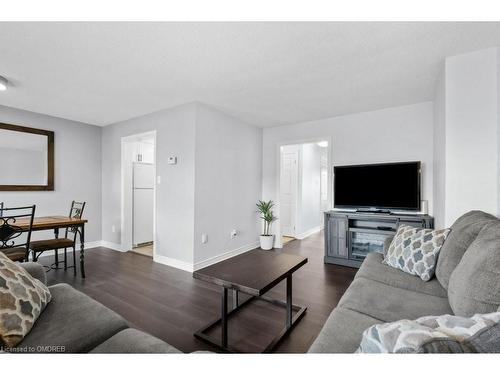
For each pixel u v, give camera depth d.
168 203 3.53
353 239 3.50
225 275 1.76
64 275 3.05
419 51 2.08
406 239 1.94
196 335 1.79
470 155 2.04
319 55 2.16
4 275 1.16
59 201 4.07
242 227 4.23
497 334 0.57
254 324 1.97
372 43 1.97
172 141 3.51
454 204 2.08
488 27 1.76
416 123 3.36
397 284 1.66
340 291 2.60
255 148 4.59
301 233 5.63
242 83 2.73
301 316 2.07
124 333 1.09
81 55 2.14
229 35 1.87
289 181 5.71
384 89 2.89
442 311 1.28
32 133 3.74
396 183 3.37
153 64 2.30
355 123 3.81
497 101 1.97
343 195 3.77
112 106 3.49
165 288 2.67
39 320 1.18
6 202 3.54
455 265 1.47
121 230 4.26
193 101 3.28
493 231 1.22
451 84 2.13
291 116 3.97
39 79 2.61
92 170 4.51
